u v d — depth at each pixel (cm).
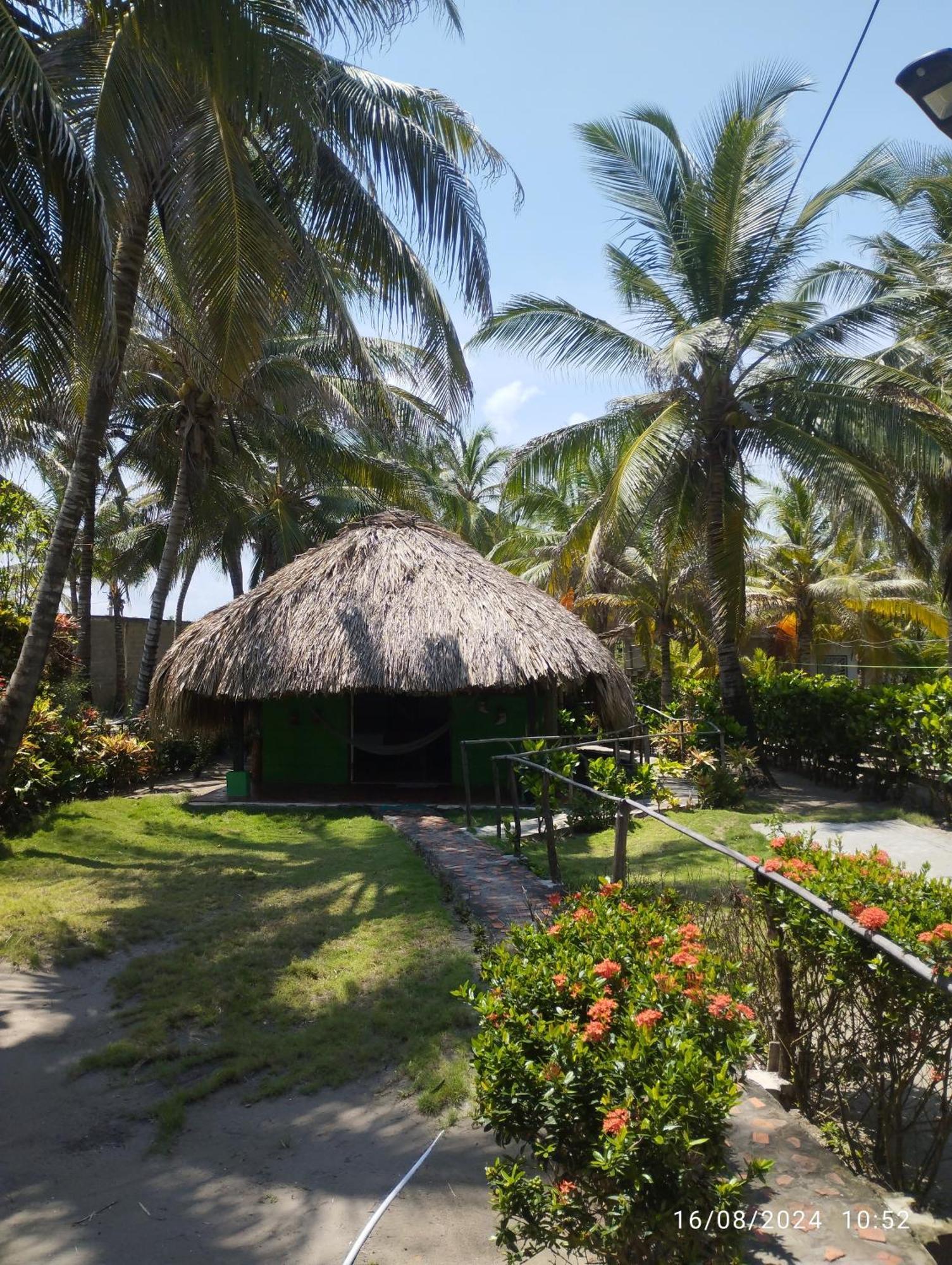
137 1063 462
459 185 934
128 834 1016
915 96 314
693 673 2325
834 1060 374
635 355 1383
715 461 1393
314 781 1391
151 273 1166
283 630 1198
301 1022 504
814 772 1478
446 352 1030
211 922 687
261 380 1462
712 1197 238
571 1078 246
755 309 1361
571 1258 285
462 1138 374
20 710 837
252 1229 323
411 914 682
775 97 1298
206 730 1404
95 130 663
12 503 1334
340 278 1257
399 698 1427
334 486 2197
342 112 898
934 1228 288
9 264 648
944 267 1338
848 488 1234
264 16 666
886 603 2464
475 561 1365
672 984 282
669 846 934
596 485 1786
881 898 344
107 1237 321
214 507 1967
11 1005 534
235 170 812
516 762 910
